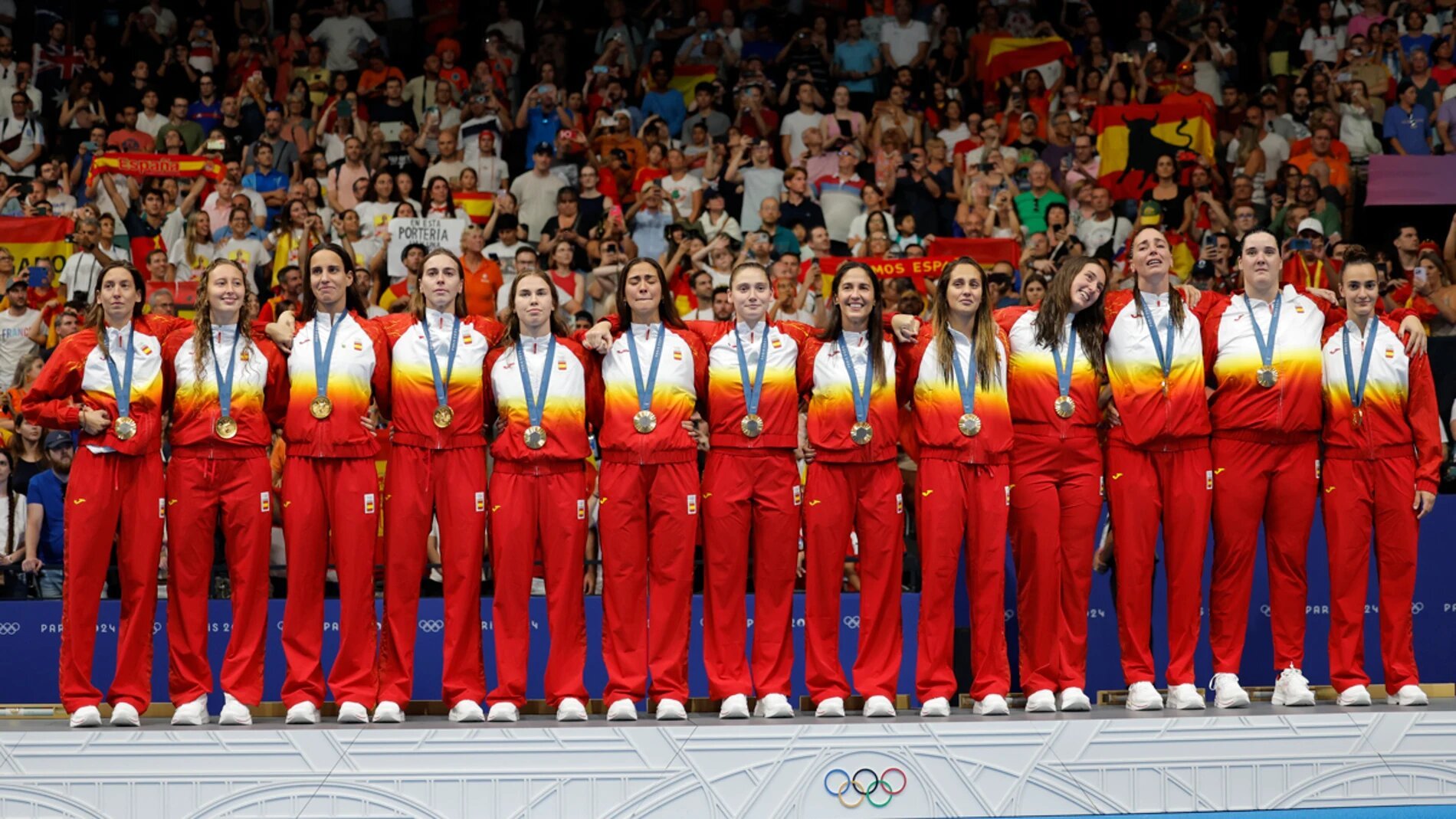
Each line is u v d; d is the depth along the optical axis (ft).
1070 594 20.17
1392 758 19.20
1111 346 20.44
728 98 46.44
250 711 19.44
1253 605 22.76
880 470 19.85
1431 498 20.76
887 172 41.60
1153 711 19.77
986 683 19.84
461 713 18.86
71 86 45.09
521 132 44.06
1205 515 20.20
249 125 43.62
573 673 19.45
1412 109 43.01
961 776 18.54
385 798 18.08
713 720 19.06
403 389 19.48
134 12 47.16
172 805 17.97
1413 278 36.22
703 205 40.70
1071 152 41.96
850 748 18.47
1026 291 28.99
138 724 18.84
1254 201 41.27
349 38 47.01
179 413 19.38
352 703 18.88
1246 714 19.13
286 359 20.04
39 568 23.36
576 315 33.22
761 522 19.72
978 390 19.89
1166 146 40.86
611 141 43.24
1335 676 20.68
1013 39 46.11
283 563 24.06
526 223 40.50
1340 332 20.90
